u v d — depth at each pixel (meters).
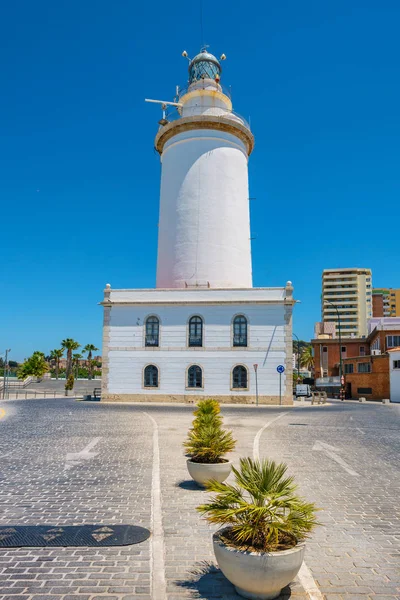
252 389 36.69
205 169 42.72
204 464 9.56
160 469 11.48
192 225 41.91
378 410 35.53
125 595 5.22
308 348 118.50
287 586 5.50
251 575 4.95
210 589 5.40
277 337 36.97
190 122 42.81
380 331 63.97
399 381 53.44
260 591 5.05
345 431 20.03
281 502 5.39
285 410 31.91
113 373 38.09
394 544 6.89
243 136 44.72
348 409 35.94
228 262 41.69
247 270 43.31
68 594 5.22
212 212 42.06
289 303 37.16
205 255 41.38
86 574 5.71
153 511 8.18
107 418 23.81
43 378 88.81
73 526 7.39
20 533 7.06
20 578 5.59
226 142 43.56
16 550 6.43
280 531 5.51
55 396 52.97
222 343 37.34
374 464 12.82
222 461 10.00
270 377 36.69
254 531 5.15
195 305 37.91
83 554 6.31
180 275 41.56
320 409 34.19
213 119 42.72
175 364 37.53
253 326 37.28
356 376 60.81
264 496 5.44
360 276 151.00
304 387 59.84
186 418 23.77
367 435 18.95
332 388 68.50
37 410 29.41
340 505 8.80
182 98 45.06
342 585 5.58
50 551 6.40
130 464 12.12
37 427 19.89
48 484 10.02
